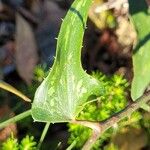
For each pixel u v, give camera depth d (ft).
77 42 0.40
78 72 0.41
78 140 0.58
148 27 0.58
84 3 0.39
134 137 0.73
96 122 0.42
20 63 0.84
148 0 0.83
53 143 0.70
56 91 0.41
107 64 0.84
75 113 0.42
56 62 0.39
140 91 0.57
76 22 0.39
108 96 0.61
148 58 0.57
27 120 0.67
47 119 0.41
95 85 0.42
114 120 0.43
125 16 0.84
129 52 0.84
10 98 0.74
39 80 0.66
